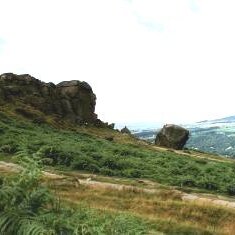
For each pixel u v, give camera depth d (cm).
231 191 3722
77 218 547
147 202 2506
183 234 1859
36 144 4453
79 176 3397
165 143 9156
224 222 2275
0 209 514
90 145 5431
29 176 536
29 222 481
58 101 8738
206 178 4022
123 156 5062
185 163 5306
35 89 8531
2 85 8150
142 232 609
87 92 9200
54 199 552
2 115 6762
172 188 3466
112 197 2558
